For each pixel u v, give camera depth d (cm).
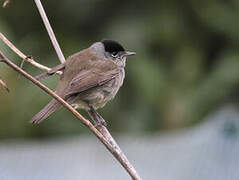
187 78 1544
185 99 1520
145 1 1580
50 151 1452
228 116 1398
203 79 1548
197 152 1387
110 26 1554
